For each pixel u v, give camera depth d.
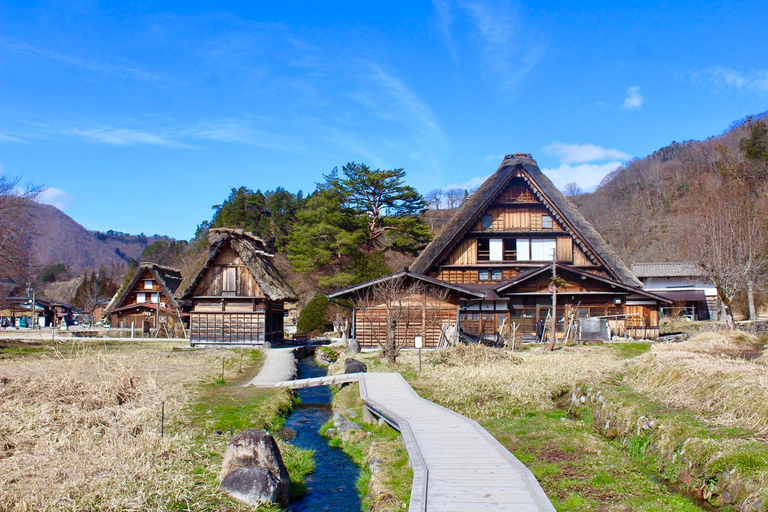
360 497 9.34
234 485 8.18
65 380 12.70
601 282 29.69
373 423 13.72
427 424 11.62
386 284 27.55
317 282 58.56
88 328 50.88
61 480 8.04
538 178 33.62
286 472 8.96
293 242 55.75
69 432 10.03
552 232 33.09
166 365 22.42
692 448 8.39
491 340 27.58
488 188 33.94
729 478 7.41
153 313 45.12
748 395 9.80
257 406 14.60
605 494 7.98
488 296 27.77
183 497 7.80
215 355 27.02
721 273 31.08
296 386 18.39
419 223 49.28
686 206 68.81
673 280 50.19
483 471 8.67
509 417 12.98
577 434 11.27
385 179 50.72
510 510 7.09
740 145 68.75
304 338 36.62
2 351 25.77
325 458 11.59
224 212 78.62
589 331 27.62
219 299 32.31
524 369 17.59
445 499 7.48
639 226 80.75
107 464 8.66
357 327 28.55
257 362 25.14
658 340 27.33
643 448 9.67
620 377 14.57
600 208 94.56
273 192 84.44
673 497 7.81
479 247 33.62
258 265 32.50
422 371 19.03
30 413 10.99
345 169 50.88
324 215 50.59
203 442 10.72
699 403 10.68
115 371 14.06
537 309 29.31
